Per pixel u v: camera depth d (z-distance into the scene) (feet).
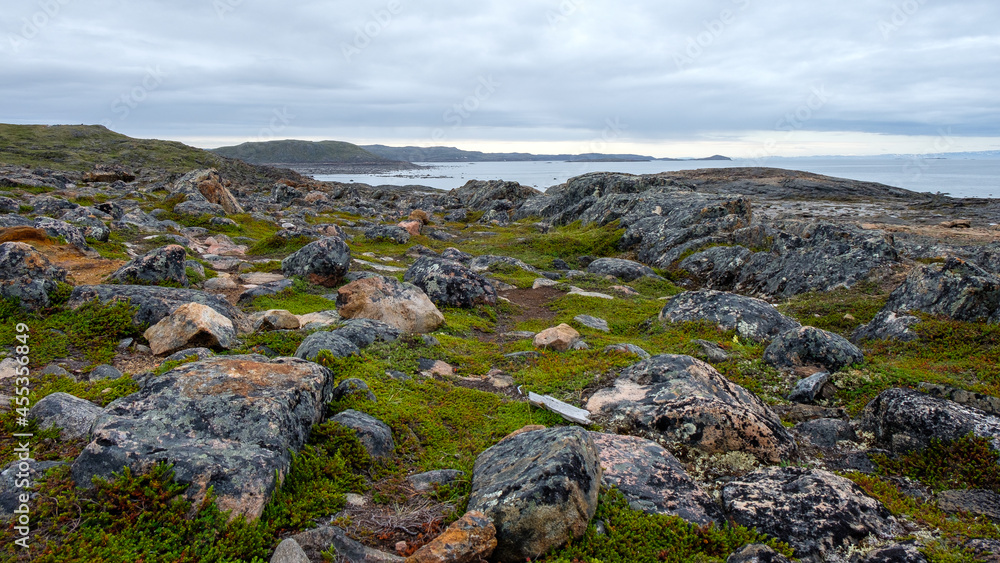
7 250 35.65
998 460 22.68
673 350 39.65
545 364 36.35
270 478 18.16
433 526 18.15
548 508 17.04
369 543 17.24
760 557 16.71
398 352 35.88
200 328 32.78
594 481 19.22
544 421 27.55
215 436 19.11
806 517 19.31
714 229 93.15
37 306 34.53
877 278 59.36
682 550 17.83
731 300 47.19
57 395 22.90
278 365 24.03
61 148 349.00
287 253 82.79
